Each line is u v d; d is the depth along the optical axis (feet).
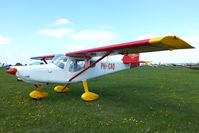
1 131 8.21
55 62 15.65
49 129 8.55
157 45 10.37
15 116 10.46
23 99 15.20
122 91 20.57
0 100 14.62
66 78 16.01
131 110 12.23
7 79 31.94
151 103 14.43
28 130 8.39
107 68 20.51
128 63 23.62
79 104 13.76
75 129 8.57
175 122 9.87
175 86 24.77
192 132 8.50
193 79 34.65
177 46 9.97
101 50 13.83
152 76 42.22
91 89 22.09
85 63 17.78
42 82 14.82
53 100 15.12
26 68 13.64
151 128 8.86
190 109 12.68
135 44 10.98
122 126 9.07
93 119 10.13
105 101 15.10
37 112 11.28
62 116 10.56
